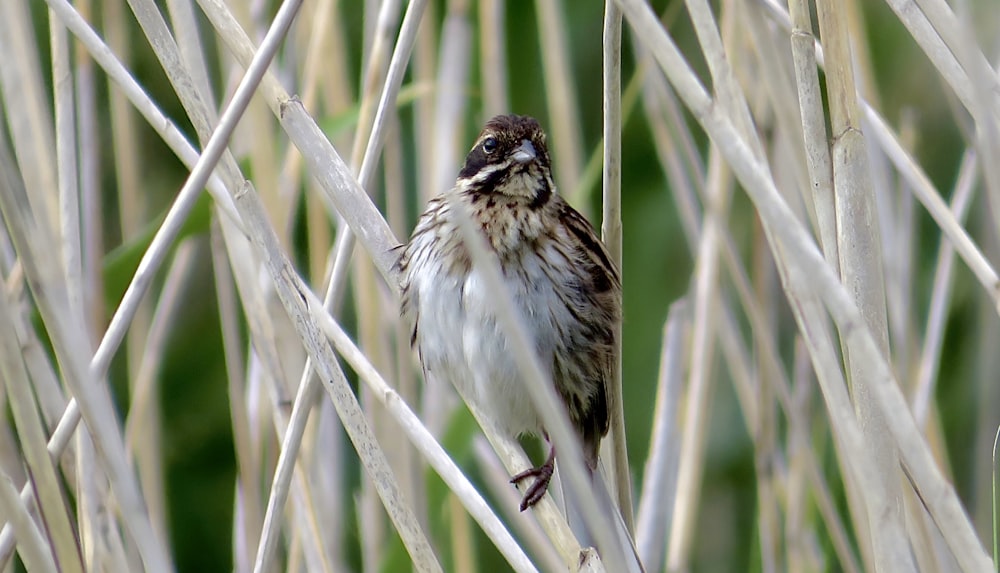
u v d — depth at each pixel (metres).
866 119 7.14
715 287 8.91
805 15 6.20
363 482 9.05
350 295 11.18
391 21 8.82
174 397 11.93
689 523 8.61
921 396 8.55
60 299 5.61
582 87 12.12
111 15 9.66
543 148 8.23
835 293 4.96
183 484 11.86
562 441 4.95
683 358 8.84
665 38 5.04
